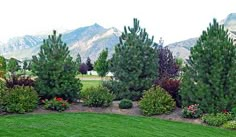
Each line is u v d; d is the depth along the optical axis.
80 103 24.75
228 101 21.66
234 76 21.56
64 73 24.09
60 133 15.32
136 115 22.86
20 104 20.98
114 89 27.72
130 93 27.36
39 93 23.70
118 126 18.17
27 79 24.42
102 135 15.55
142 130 17.58
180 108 24.19
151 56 27.75
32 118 18.97
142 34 27.81
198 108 22.19
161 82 26.42
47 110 22.27
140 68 27.34
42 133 15.08
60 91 23.81
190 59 23.09
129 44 27.53
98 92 24.33
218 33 22.73
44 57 23.97
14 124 16.73
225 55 21.95
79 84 24.72
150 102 22.95
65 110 22.69
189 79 22.91
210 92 21.98
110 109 23.81
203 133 18.20
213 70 21.78
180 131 18.23
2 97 21.05
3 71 23.92
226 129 19.81
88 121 18.97
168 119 22.09
